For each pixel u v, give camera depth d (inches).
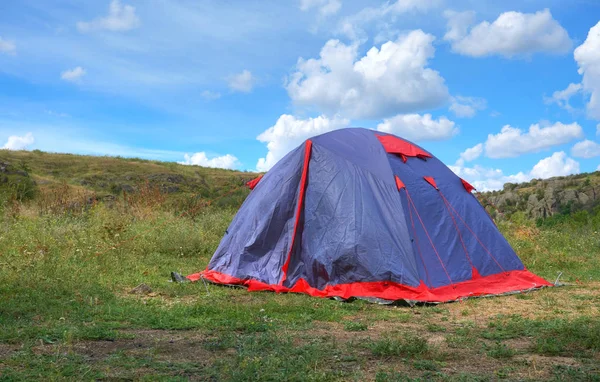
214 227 540.7
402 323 239.0
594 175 3093.0
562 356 178.1
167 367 157.2
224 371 151.6
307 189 335.0
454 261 322.3
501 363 169.3
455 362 170.7
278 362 159.5
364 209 318.7
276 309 255.3
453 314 260.1
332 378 150.3
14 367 153.1
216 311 243.4
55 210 579.8
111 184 1519.4
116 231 431.5
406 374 155.7
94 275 323.6
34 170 1579.7
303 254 321.1
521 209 2797.7
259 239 332.5
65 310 234.4
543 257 464.1
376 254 305.4
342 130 363.9
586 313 258.1
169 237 458.6
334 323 235.1
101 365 157.6
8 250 373.7
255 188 364.2
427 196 333.4
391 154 344.5
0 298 249.0
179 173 1849.2
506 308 273.7
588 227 717.9
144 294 290.5
